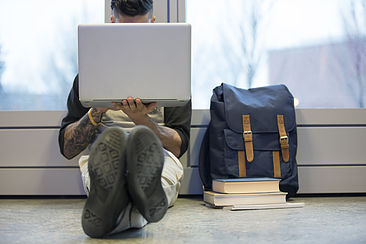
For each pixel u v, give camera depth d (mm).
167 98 1199
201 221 1220
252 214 1359
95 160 895
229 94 1787
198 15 2127
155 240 936
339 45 2139
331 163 1957
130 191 908
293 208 1509
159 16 2027
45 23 2109
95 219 912
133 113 1301
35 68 2105
